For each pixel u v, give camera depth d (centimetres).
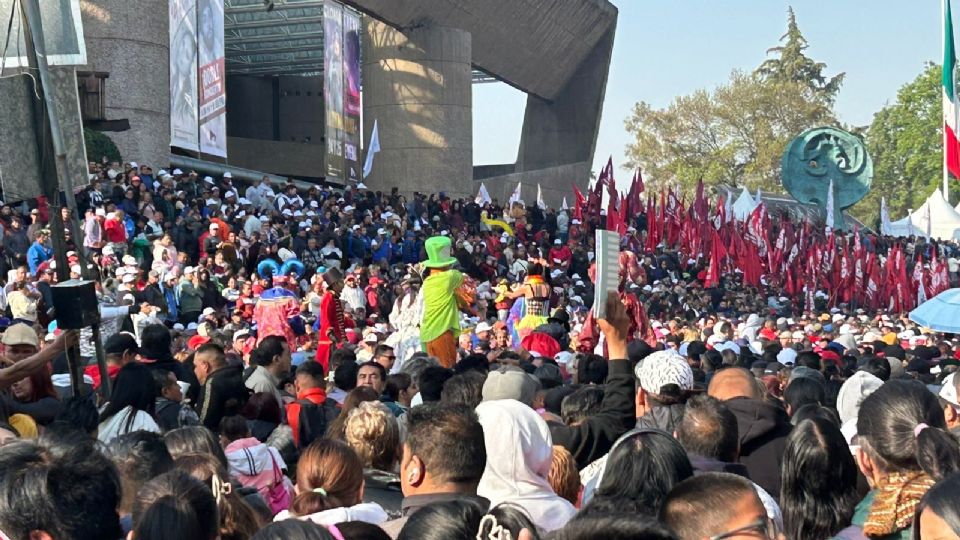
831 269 4122
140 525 325
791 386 751
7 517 319
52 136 607
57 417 577
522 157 6494
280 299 1744
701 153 8381
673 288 3641
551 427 579
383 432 544
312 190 3559
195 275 2173
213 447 485
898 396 411
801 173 5959
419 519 313
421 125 5150
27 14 602
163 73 3544
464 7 5184
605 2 6044
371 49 5238
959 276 5153
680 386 573
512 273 3459
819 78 10131
